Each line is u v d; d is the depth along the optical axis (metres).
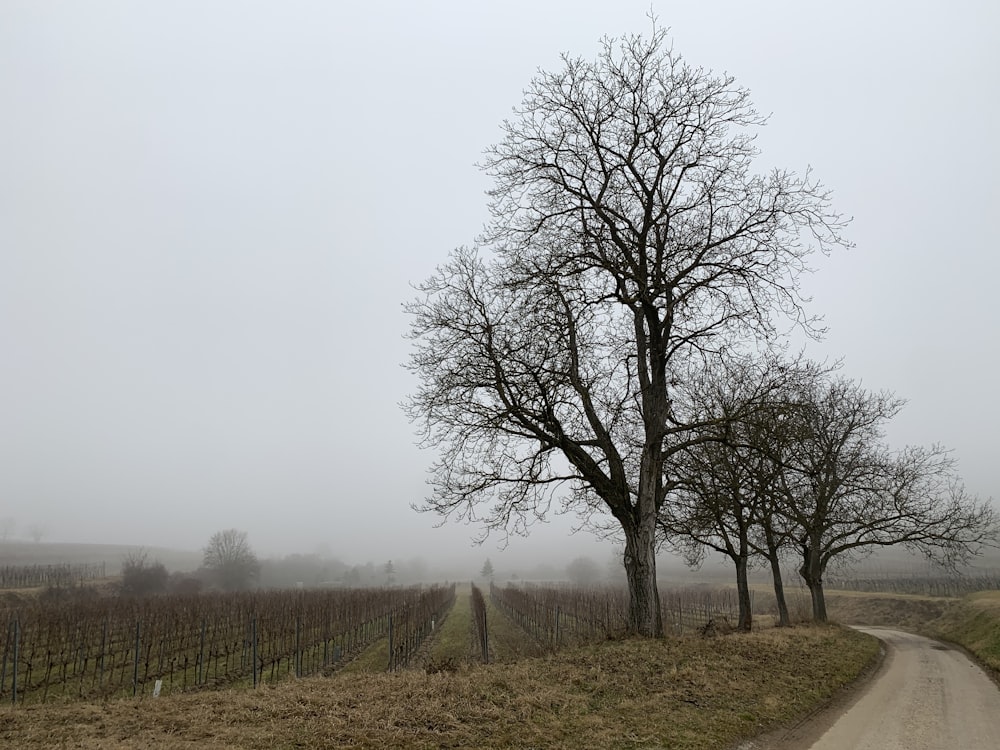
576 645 15.28
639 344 16.98
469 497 15.91
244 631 31.69
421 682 10.12
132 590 60.59
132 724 7.70
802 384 21.91
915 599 44.25
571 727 8.46
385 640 34.94
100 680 20.42
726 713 9.85
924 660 20.11
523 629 40.59
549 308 15.59
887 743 9.17
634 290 16.72
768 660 14.24
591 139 16.20
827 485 27.42
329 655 27.58
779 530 27.53
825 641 19.28
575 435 17.23
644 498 15.86
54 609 29.70
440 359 15.72
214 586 84.31
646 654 12.92
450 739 7.64
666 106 15.73
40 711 8.25
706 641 15.09
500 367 15.12
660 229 16.69
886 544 26.80
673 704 9.97
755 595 62.59
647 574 15.49
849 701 12.33
